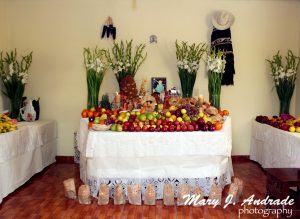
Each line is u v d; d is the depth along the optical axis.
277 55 4.97
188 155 3.42
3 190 3.47
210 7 5.04
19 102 4.71
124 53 5.04
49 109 5.16
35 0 4.98
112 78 5.07
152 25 5.04
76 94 5.13
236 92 5.19
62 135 5.20
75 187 3.89
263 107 5.21
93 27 5.03
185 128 3.46
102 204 3.36
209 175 3.46
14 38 5.04
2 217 3.06
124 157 3.40
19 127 4.04
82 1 5.00
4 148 3.42
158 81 5.01
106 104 4.48
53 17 5.02
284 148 3.91
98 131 3.41
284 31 5.11
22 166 3.93
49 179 4.26
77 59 5.08
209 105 4.13
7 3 4.98
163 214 3.13
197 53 4.99
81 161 4.17
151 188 3.35
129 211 3.21
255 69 5.16
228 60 4.93
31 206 3.33
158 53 5.07
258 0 5.06
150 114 3.66
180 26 5.04
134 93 4.31
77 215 3.11
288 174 3.02
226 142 3.45
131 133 3.36
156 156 3.41
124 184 3.48
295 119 4.27
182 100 4.07
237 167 4.88
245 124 5.23
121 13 5.02
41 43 5.05
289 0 5.07
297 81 5.14
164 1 5.01
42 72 5.10
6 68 4.79
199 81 5.13
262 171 4.65
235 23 5.09
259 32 5.11
